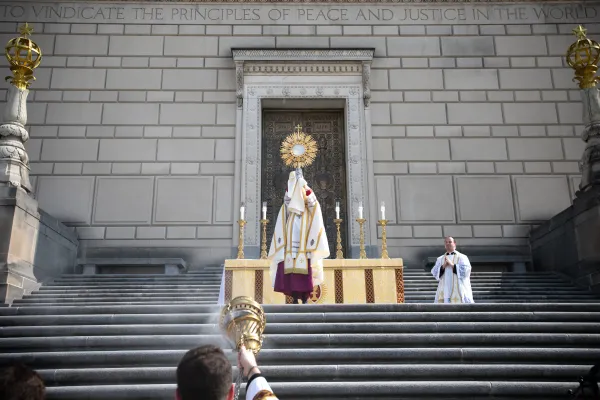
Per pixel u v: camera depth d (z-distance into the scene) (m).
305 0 16.53
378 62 16.16
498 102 15.97
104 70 15.80
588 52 11.74
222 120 15.57
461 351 5.94
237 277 9.69
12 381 1.78
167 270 13.99
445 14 16.62
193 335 6.31
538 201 15.20
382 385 5.36
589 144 11.57
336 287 9.72
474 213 15.05
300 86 15.70
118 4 16.36
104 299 9.70
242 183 14.93
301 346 6.21
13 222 9.67
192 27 16.25
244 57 15.65
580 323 6.73
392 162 15.40
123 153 15.20
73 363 5.80
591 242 11.21
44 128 15.24
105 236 14.55
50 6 16.20
